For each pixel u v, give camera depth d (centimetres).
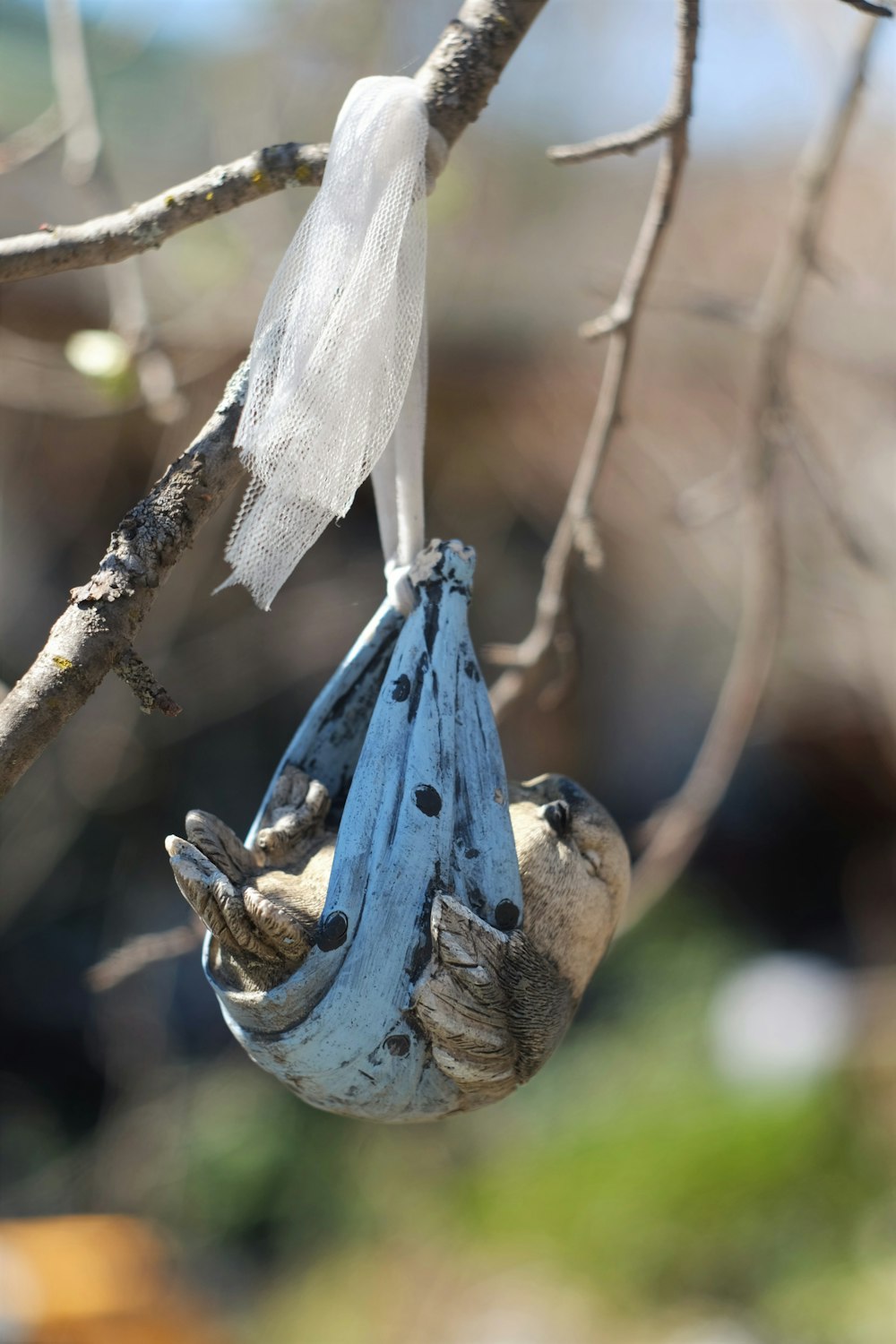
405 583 145
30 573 741
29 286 573
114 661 129
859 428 569
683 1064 805
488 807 139
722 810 1064
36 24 629
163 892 870
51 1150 807
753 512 328
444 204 537
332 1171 790
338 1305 704
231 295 479
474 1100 143
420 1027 135
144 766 817
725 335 633
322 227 138
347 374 137
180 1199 773
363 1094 137
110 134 619
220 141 534
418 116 141
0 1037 862
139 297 322
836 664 760
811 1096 733
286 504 137
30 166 571
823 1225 682
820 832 1120
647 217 225
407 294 140
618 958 909
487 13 161
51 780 693
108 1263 575
